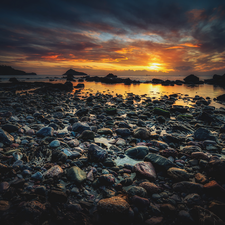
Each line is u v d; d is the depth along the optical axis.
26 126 7.18
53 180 3.52
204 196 3.21
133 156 4.93
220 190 3.17
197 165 4.44
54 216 2.66
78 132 6.78
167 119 10.01
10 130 6.23
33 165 4.05
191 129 7.99
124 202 2.78
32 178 3.55
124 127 7.66
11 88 27.52
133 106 13.58
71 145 5.36
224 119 9.27
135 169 4.05
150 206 2.93
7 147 4.86
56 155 4.43
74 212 2.75
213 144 5.82
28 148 4.85
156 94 23.52
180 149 5.67
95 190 3.39
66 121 8.38
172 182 3.73
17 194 3.07
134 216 2.71
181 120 9.59
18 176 3.58
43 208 2.72
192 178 3.92
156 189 3.34
